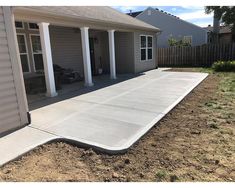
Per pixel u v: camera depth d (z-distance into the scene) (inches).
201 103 229.5
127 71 483.8
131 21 471.2
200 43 855.1
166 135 151.9
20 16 212.4
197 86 318.3
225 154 123.1
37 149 133.1
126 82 360.5
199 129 160.2
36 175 106.6
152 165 114.3
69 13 269.0
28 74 314.7
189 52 625.3
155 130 161.8
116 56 487.5
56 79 307.4
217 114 191.9
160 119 180.9
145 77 411.8
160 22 917.8
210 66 592.4
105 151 128.5
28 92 284.8
